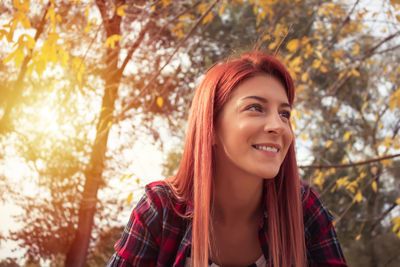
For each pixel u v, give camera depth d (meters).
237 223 1.21
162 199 1.21
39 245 7.26
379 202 5.86
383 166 4.18
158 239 1.20
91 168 6.15
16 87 5.68
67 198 6.73
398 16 3.55
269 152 1.02
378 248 6.26
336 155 5.29
